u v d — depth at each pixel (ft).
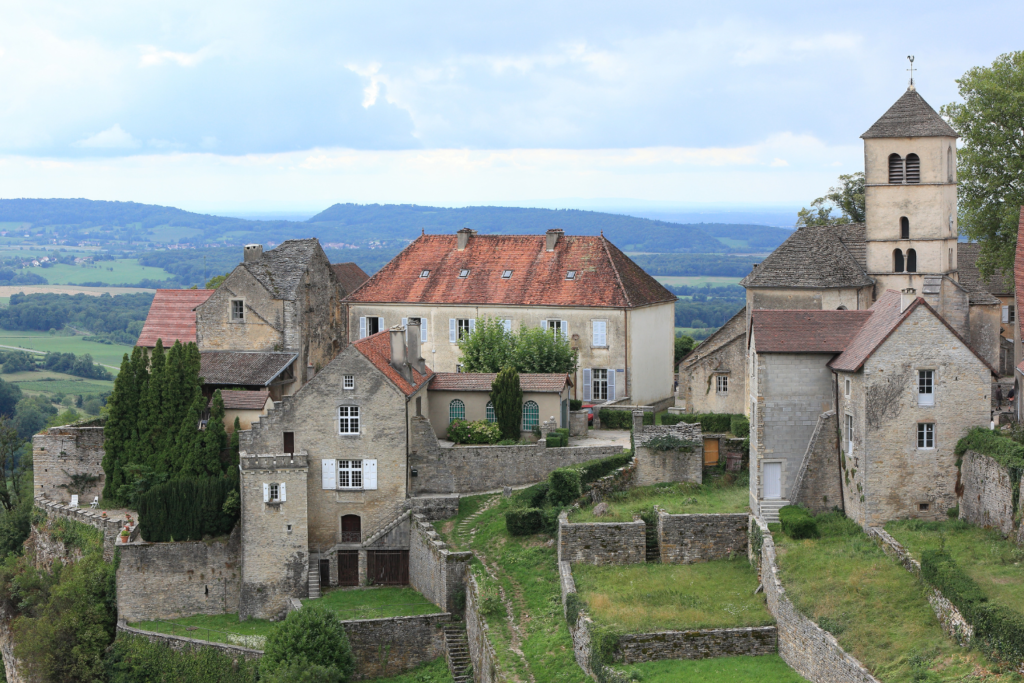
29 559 243.60
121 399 238.27
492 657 164.55
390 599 208.03
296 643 184.65
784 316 184.96
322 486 221.25
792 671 146.72
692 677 145.69
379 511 220.84
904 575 150.41
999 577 139.44
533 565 191.42
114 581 216.54
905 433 169.07
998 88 237.66
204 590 215.72
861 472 170.71
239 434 222.89
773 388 181.88
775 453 182.29
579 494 203.21
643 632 153.28
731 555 183.21
